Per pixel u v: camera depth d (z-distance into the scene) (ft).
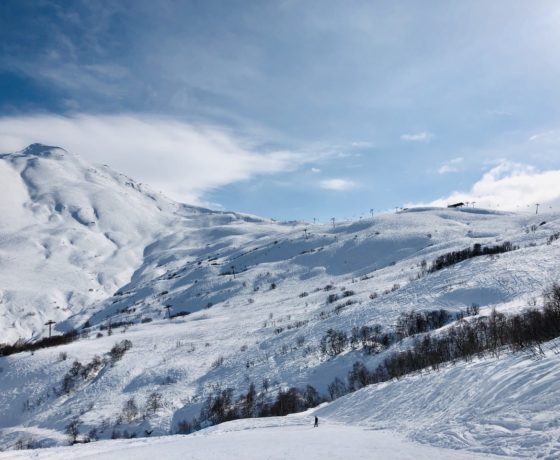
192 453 53.62
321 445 50.83
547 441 34.99
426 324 288.51
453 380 71.41
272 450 49.83
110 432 283.18
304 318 480.23
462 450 39.47
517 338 82.07
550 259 349.41
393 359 203.92
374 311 368.07
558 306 80.43
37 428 321.93
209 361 396.37
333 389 244.22
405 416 71.10
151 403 315.58
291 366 314.55
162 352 447.83
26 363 444.55
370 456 40.45
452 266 424.87
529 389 47.55
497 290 315.99
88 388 381.19
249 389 290.76
